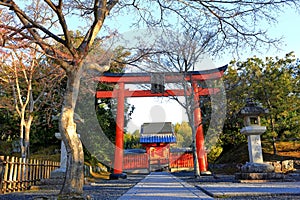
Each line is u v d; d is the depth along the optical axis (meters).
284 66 13.88
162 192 5.24
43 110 11.85
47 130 14.34
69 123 4.05
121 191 6.17
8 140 14.65
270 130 13.02
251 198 4.33
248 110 8.47
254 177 7.64
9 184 6.72
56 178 7.54
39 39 4.09
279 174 7.63
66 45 4.10
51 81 8.92
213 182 7.85
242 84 14.13
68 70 4.18
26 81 9.45
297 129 12.71
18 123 13.89
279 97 13.05
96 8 4.21
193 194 4.89
